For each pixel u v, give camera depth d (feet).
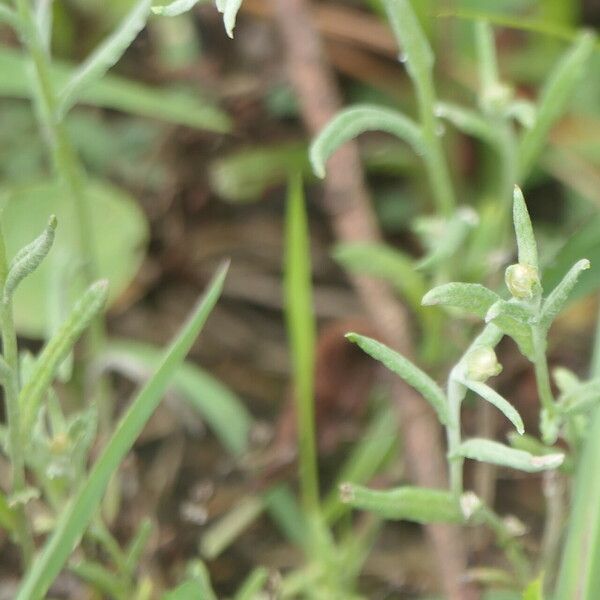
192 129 1.46
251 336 1.42
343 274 1.44
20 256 0.96
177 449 1.29
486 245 1.19
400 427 1.21
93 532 1.07
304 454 1.16
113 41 1.08
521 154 1.15
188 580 1.03
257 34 1.50
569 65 1.12
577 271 0.94
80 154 1.47
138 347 1.25
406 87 1.44
